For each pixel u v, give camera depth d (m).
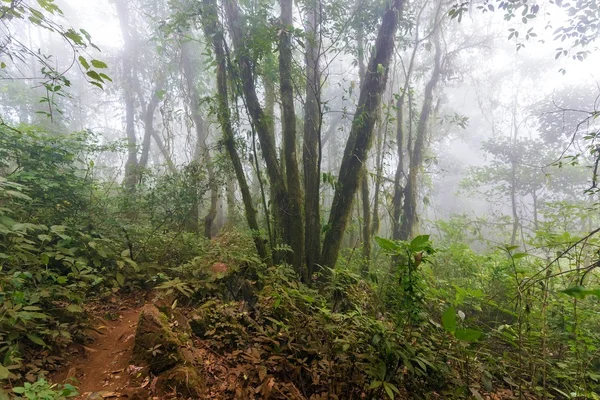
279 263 5.75
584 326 4.10
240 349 3.73
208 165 7.87
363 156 5.85
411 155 9.58
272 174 6.03
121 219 6.59
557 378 3.60
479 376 3.18
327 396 2.99
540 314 3.79
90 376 3.20
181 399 2.93
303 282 5.57
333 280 4.49
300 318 3.81
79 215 5.67
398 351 2.71
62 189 5.41
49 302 3.76
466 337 2.27
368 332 3.09
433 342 3.24
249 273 5.15
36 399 2.22
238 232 8.92
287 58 5.92
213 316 4.27
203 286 4.99
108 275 5.21
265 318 4.00
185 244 7.11
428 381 3.00
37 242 4.46
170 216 7.48
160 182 8.14
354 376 2.99
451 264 6.33
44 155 5.18
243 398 3.02
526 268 5.42
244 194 6.09
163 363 3.20
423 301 3.34
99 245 5.11
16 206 4.75
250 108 5.96
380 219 9.17
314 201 5.84
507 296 4.93
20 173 4.65
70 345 3.57
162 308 4.05
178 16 6.03
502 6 5.08
